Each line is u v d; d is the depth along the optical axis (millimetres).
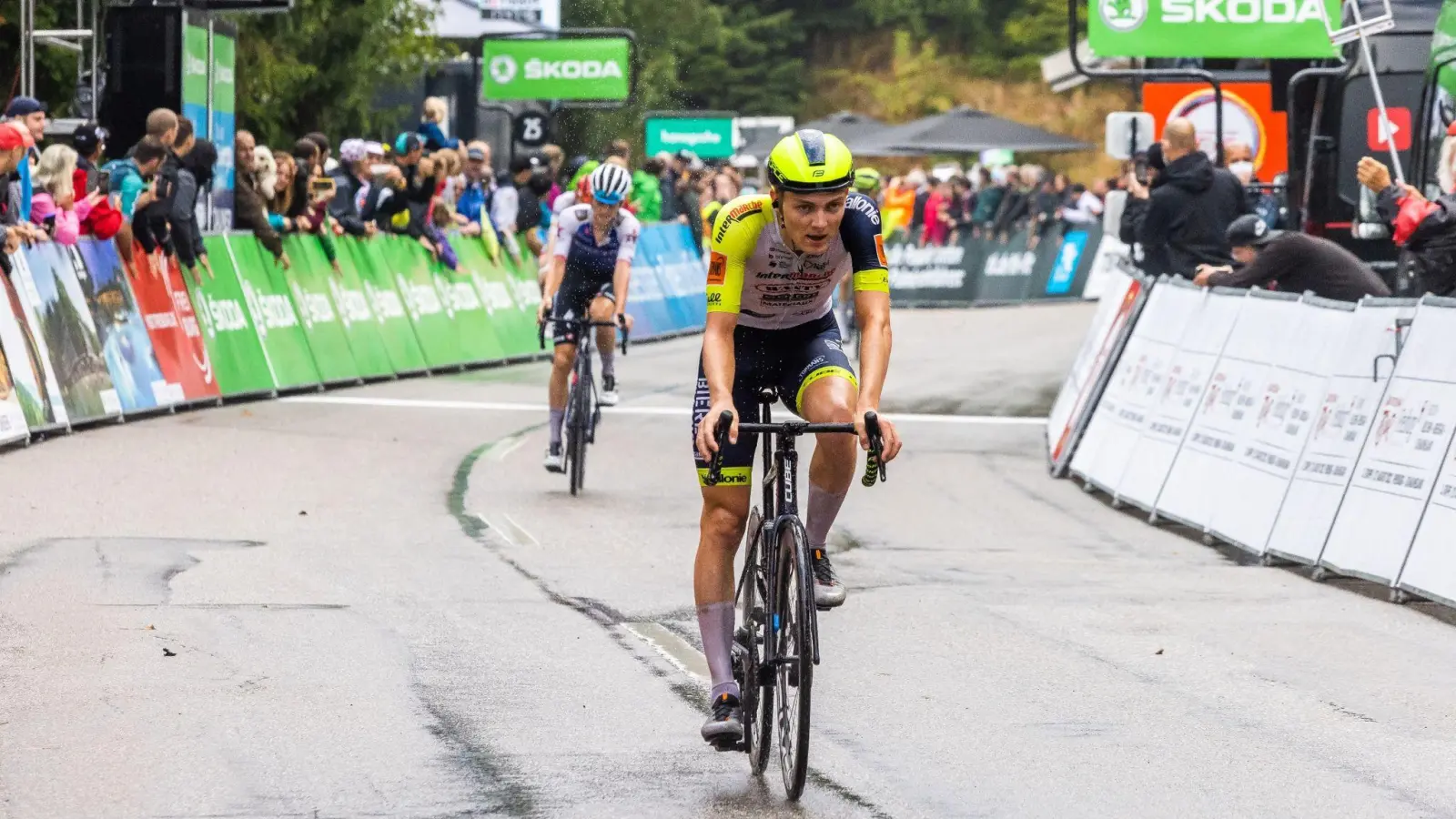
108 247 30531
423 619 16594
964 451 30734
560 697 13984
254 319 35438
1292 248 24656
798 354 13141
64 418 28219
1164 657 15953
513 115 61531
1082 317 61938
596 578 18969
